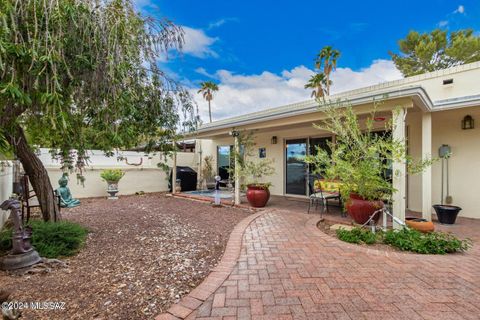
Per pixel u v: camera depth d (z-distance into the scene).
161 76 4.00
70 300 2.48
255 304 2.39
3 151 2.64
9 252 3.43
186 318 2.18
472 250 3.87
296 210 6.97
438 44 14.60
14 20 2.14
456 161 6.30
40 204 4.47
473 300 2.45
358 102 4.91
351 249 3.86
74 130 3.21
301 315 2.22
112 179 9.63
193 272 3.14
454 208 5.49
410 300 2.46
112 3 2.87
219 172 12.80
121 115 3.09
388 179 4.95
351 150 4.76
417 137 6.72
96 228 5.20
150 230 5.08
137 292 2.64
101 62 2.77
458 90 6.36
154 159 11.72
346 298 2.49
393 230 4.35
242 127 7.87
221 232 4.92
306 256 3.58
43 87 2.32
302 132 8.99
